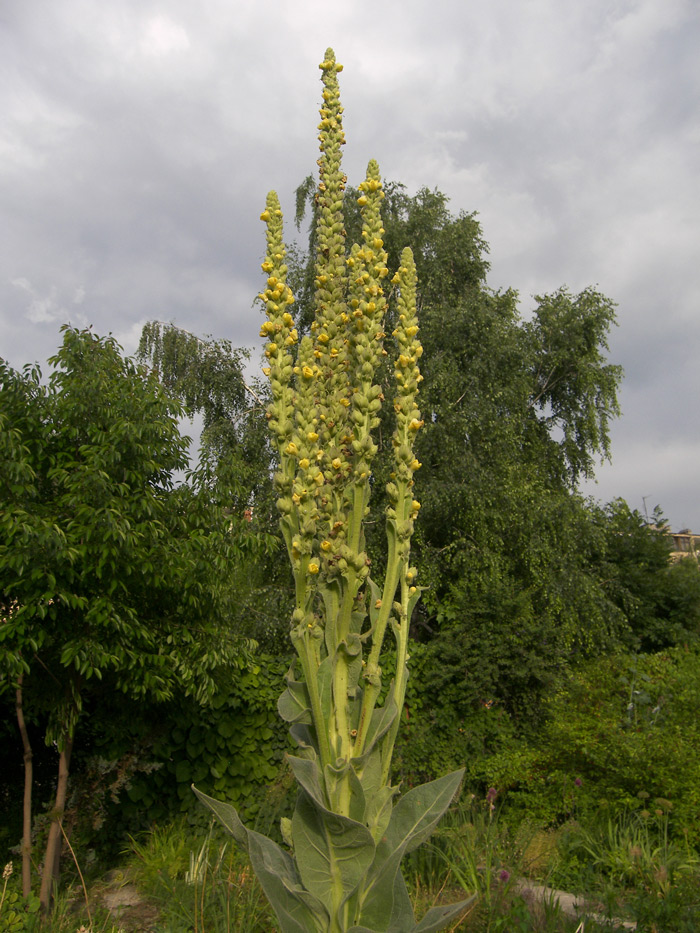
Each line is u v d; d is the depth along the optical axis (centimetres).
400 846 184
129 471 493
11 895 414
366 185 212
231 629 594
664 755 554
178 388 1328
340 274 212
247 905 407
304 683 192
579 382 1538
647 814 525
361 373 190
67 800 524
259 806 602
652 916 400
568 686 718
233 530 557
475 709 725
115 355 540
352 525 188
